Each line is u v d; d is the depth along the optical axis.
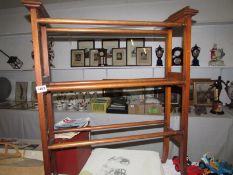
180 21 0.97
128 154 1.11
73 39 2.79
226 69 2.53
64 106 2.63
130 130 2.34
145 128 2.31
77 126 1.16
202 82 2.49
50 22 0.77
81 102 2.68
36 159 0.93
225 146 2.12
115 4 2.39
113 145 2.37
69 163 1.00
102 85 0.84
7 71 3.19
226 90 2.45
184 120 1.00
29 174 0.86
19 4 2.46
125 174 0.94
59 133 1.07
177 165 1.11
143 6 2.33
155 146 2.31
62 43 2.84
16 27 2.70
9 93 3.17
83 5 2.44
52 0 2.35
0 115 2.62
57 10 2.50
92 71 2.84
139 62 2.64
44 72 0.97
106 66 2.66
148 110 2.35
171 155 2.12
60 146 0.86
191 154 2.21
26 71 3.12
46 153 0.84
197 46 2.48
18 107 2.71
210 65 2.43
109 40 2.70
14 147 0.96
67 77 2.90
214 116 2.15
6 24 2.72
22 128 2.58
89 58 2.75
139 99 2.60
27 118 2.55
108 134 2.39
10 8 2.64
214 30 2.47
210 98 2.46
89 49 2.75
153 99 2.48
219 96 2.47
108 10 2.41
